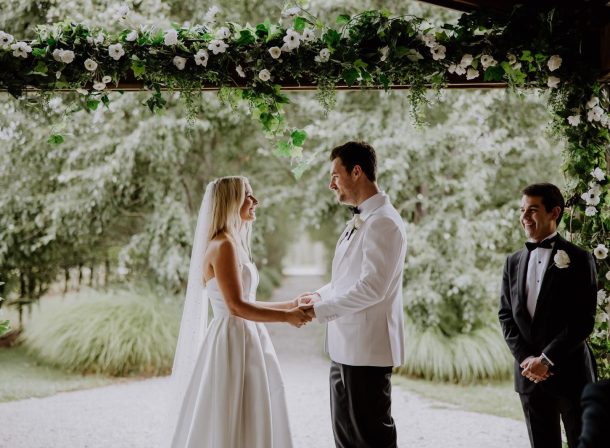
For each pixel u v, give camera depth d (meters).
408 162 5.69
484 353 5.26
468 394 4.90
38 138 5.70
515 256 2.67
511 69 2.78
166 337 5.55
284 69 2.80
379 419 2.55
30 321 6.32
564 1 2.79
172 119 5.80
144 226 6.55
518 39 2.77
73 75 2.77
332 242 9.41
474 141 5.37
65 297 6.75
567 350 2.41
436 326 5.52
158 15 5.68
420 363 5.33
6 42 2.73
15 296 6.64
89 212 6.05
